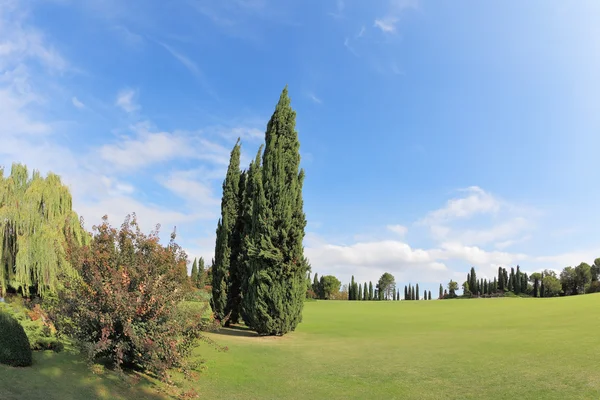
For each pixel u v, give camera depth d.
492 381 12.49
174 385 11.49
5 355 9.26
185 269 13.26
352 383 13.30
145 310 11.12
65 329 11.19
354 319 37.16
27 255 22.02
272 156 26.02
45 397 8.09
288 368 15.49
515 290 117.00
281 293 24.52
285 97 27.12
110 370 11.05
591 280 103.25
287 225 25.12
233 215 31.97
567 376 12.30
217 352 17.39
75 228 24.44
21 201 23.12
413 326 31.16
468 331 25.64
